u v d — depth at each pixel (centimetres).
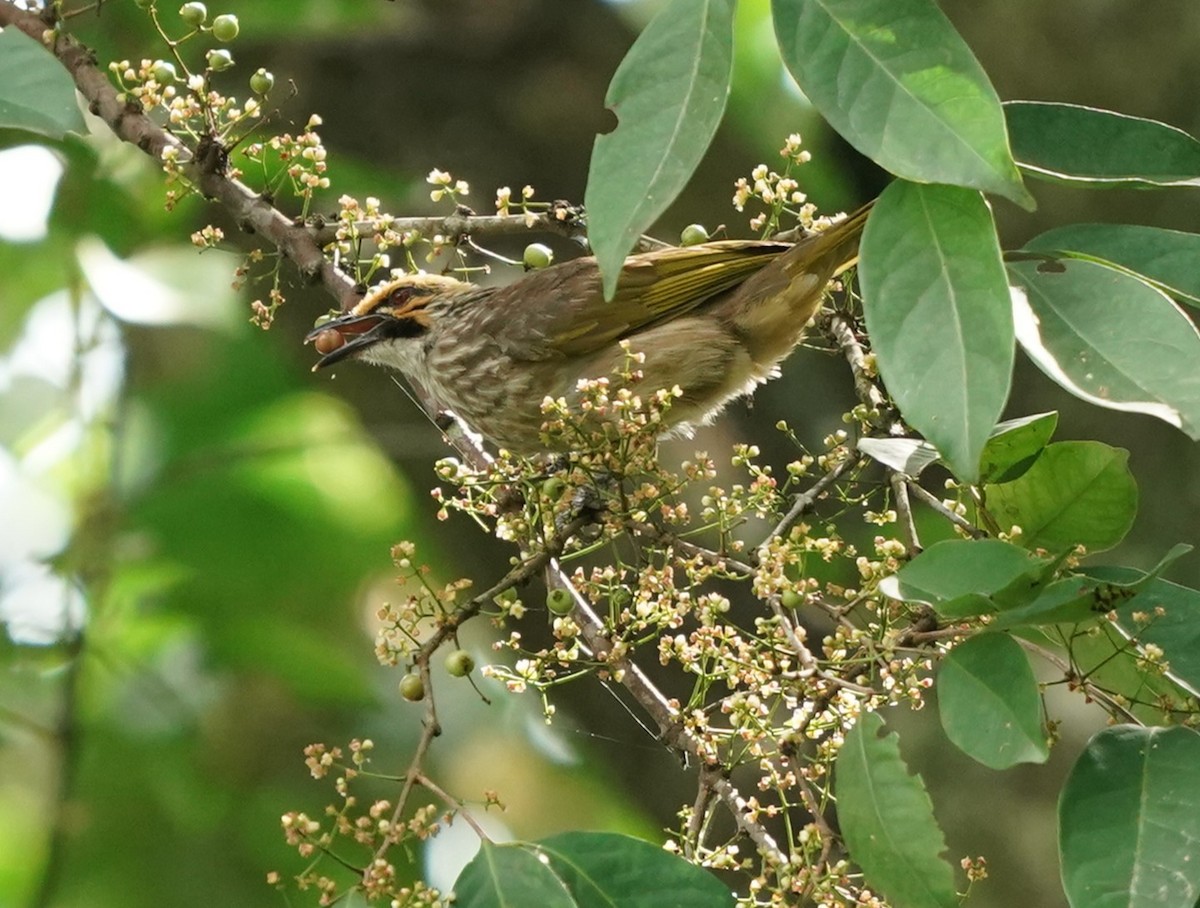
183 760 1087
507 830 1282
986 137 506
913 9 528
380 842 654
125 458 1178
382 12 1166
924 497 698
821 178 1573
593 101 1586
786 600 635
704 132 525
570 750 1381
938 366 519
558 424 707
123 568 1132
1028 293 581
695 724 644
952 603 549
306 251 909
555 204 889
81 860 1040
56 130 654
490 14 1597
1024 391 1484
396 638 671
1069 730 1451
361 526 1223
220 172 907
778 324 937
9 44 668
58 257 1232
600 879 586
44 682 1134
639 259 999
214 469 1155
